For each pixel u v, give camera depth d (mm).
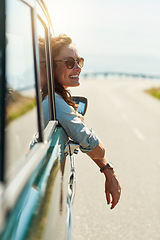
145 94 37250
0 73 1249
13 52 1422
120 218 4574
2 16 1350
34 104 1673
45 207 1308
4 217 914
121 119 15156
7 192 998
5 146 1189
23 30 1565
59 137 2217
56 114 2449
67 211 1777
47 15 2314
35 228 1143
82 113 2934
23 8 1569
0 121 1220
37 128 1738
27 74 1586
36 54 1729
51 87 2330
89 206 4941
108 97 29375
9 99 1342
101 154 2639
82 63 2703
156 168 7043
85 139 2496
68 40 2629
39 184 1369
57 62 2594
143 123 14078
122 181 6129
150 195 5461
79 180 6094
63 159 2191
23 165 1289
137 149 8867
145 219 4570
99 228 4258
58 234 1360
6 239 931
